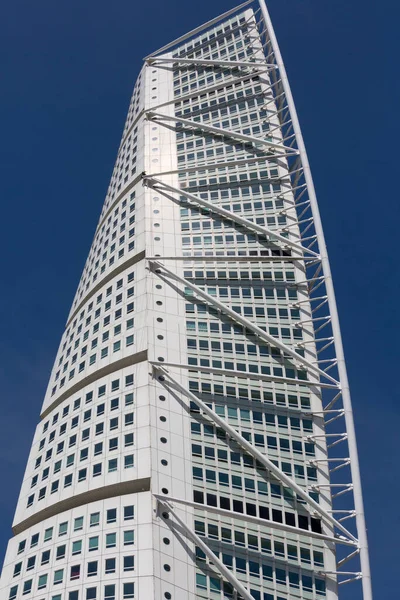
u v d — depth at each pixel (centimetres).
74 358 12244
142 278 12125
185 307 11738
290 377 11225
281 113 15188
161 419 10231
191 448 10081
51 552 9438
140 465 9712
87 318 12619
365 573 9181
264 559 9306
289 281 12331
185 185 13762
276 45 15562
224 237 12850
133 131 15462
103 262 13300
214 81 16000
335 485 10106
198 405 10388
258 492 9906
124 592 8538
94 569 8894
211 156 14262
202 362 11156
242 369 11181
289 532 9594
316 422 10781
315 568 9350
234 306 11944
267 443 10469
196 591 8719
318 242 12438
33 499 10581
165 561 8812
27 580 9369
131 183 14088
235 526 9500
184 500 9312
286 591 9106
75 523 9544
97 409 10819
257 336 11581
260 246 12775
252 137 14138
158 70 16775
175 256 12469
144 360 11106
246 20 17112
